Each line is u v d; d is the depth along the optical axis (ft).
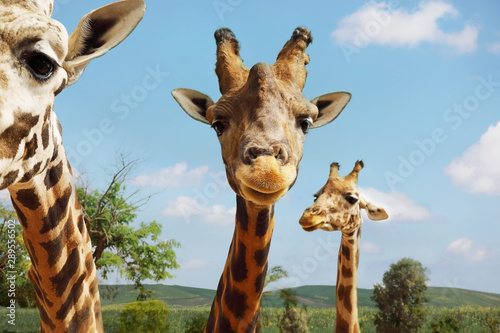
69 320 13.57
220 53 17.01
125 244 64.08
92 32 12.18
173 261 66.54
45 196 12.32
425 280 37.24
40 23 10.07
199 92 18.65
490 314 37.27
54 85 10.61
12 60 9.82
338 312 28.73
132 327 48.98
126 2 11.88
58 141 12.64
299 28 16.74
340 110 19.57
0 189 10.52
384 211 30.91
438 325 36.19
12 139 9.96
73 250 13.34
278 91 14.85
